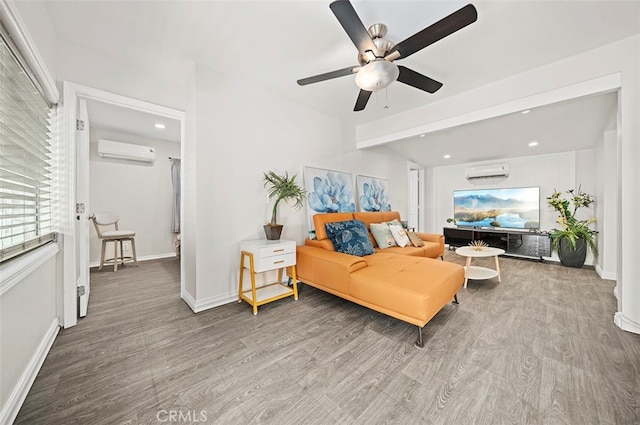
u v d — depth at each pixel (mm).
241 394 1305
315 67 2379
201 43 2025
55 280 1924
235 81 2578
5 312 1154
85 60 2100
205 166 2367
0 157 1195
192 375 1446
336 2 1257
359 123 3920
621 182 1973
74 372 1458
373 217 3826
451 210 6059
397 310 1850
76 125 2260
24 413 1166
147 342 1792
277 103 2969
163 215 4789
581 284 3113
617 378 1391
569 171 4574
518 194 5078
